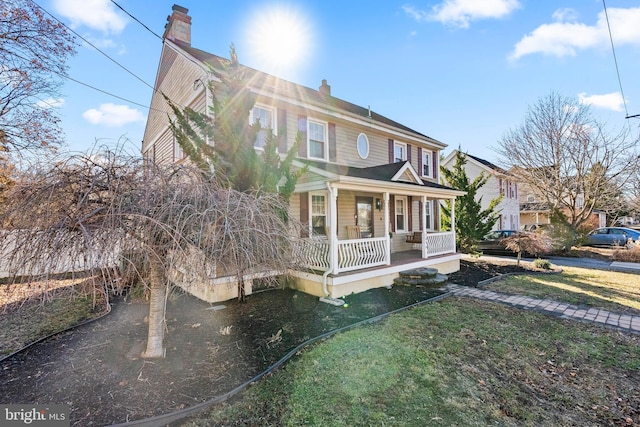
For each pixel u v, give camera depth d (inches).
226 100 243.1
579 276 378.0
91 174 121.8
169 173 137.3
